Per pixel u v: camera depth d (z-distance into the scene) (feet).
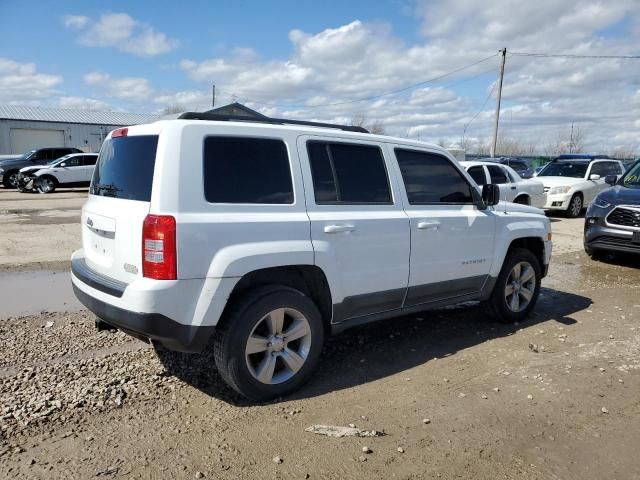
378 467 9.46
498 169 41.78
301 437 10.41
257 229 11.33
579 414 11.62
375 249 13.50
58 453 9.66
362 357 14.79
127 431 10.49
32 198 65.92
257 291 11.57
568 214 51.42
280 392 12.05
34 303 19.70
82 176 78.38
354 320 13.65
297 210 12.16
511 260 17.61
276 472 9.25
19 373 13.07
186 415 11.20
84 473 9.07
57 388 12.24
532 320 18.70
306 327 12.32
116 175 12.01
